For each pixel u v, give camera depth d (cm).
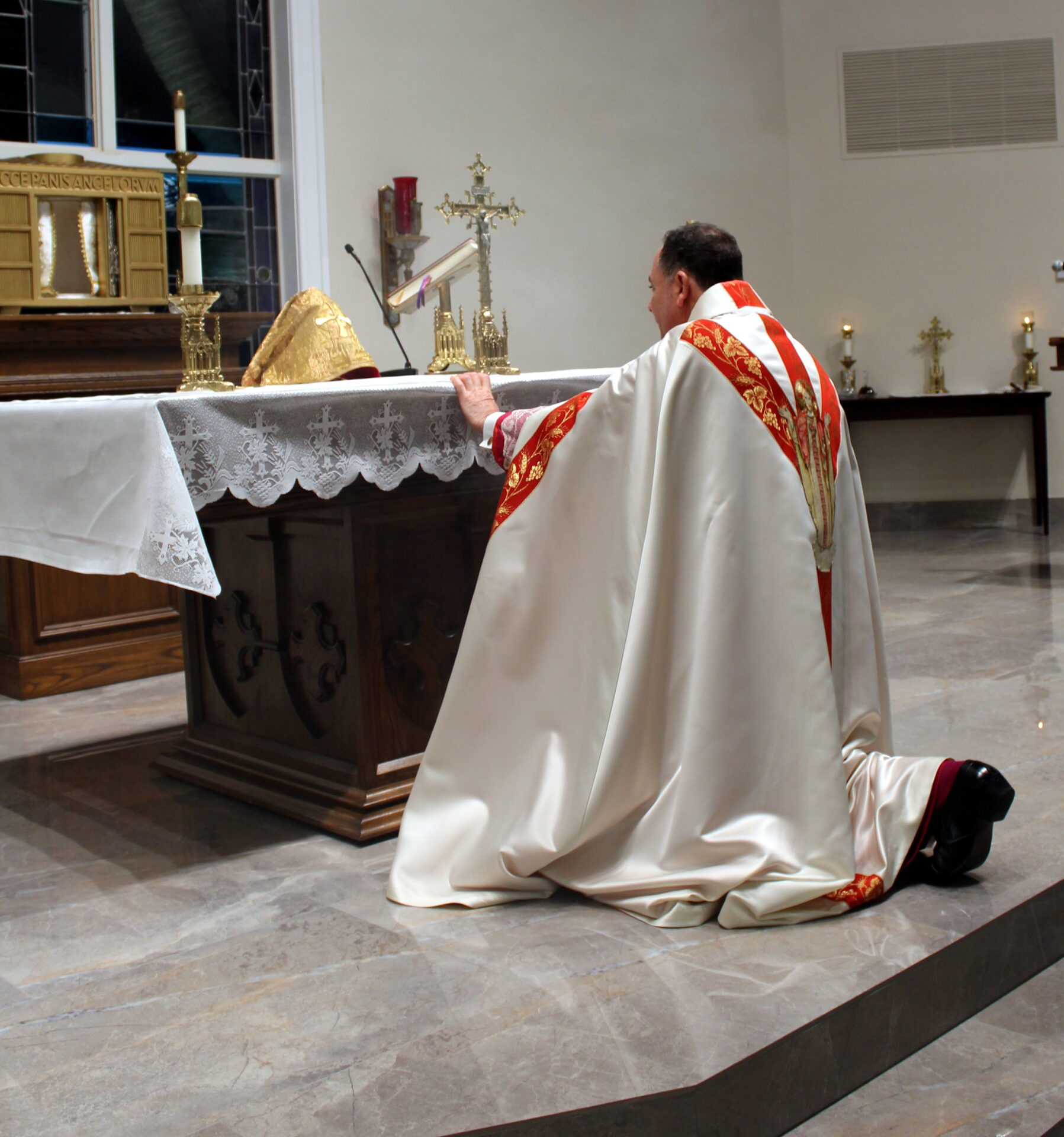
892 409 758
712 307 246
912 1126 183
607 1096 172
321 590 291
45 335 419
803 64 770
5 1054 190
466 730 252
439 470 279
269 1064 185
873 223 783
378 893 250
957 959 217
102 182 434
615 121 675
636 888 232
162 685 449
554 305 655
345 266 570
